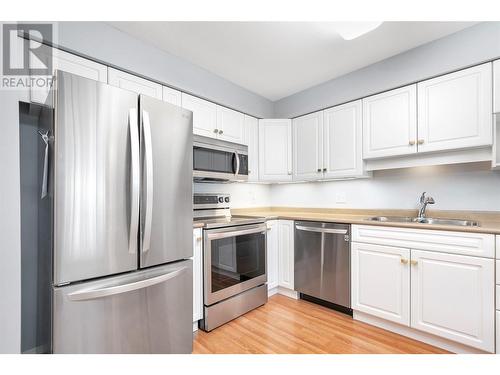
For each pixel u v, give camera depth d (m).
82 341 1.17
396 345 1.72
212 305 1.97
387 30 1.78
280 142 2.96
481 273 1.49
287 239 2.57
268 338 1.82
